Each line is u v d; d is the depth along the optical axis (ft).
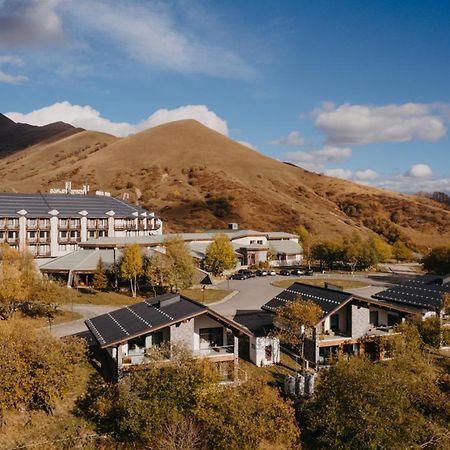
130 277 221.87
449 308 158.20
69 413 104.27
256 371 130.82
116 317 131.64
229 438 94.22
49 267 249.34
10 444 93.66
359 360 113.60
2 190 622.13
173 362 104.83
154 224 404.98
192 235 346.13
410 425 100.42
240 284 266.36
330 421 99.96
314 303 144.66
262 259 348.18
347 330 142.82
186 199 595.88
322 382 110.52
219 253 284.00
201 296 222.69
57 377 101.71
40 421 100.63
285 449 100.01
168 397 99.04
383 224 613.93
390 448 95.96
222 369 120.78
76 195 382.22
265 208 577.84
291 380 119.14
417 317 154.10
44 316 170.40
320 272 332.39
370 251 338.34
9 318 145.18
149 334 116.88
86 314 183.42
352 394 101.24
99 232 355.15
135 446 96.73
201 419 98.02
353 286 267.59
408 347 135.85
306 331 138.62
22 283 162.71
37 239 326.65
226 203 577.43
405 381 112.78
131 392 101.09
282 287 256.52
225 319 120.26
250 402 101.50
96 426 101.35
